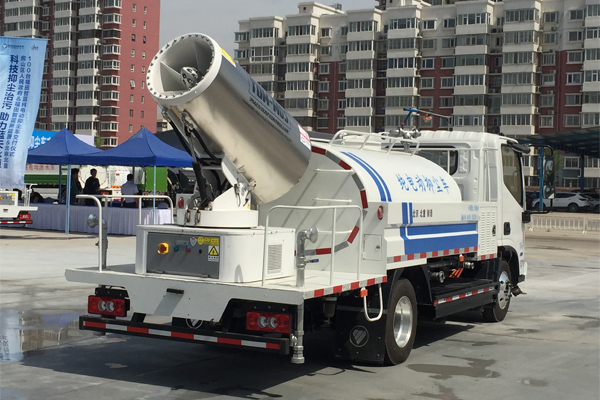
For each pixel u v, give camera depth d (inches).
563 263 765.3
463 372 298.5
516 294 444.1
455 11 3521.2
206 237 255.4
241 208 273.7
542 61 3329.2
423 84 3604.8
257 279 259.3
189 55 258.7
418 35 3592.5
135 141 896.9
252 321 247.4
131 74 4687.5
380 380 281.4
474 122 3454.7
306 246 299.4
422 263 313.6
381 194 295.6
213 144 265.1
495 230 400.2
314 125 3937.0
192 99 249.4
